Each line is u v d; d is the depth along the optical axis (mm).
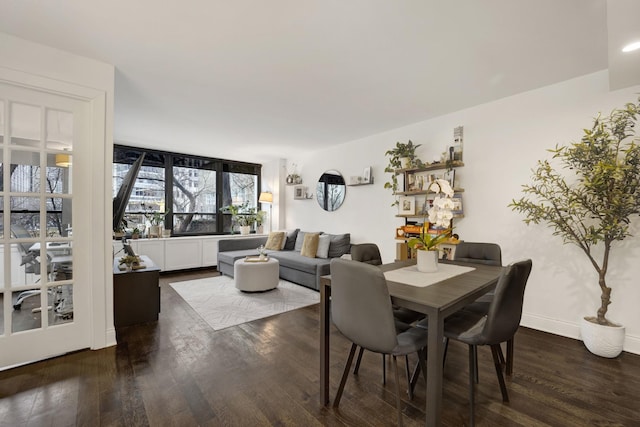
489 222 3092
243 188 6547
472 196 3227
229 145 5105
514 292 1519
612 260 2426
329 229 5180
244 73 2508
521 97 2887
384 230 4250
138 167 2939
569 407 1655
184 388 1819
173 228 5578
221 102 3154
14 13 1751
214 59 2287
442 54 2207
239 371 2027
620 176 2025
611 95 2402
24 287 2064
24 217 2078
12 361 2020
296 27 1892
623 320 2365
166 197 5492
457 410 1634
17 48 1992
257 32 1944
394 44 2076
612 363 2143
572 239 2490
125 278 2830
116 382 1875
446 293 1460
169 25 1874
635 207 2098
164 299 3703
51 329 2160
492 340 1489
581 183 2367
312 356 2264
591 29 1887
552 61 2299
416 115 3537
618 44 1732
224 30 1925
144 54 2215
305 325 2893
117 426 1486
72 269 2246
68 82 2170
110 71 2352
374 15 1771
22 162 2062
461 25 1862
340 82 2676
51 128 2164
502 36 1976
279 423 1521
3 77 1938
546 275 2742
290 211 6133
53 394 1744
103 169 2318
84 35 1979
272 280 4051
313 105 3238
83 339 2289
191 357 2219
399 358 2262
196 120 3752
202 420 1537
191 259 5438
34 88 2053
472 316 1880
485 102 3127
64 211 2227
